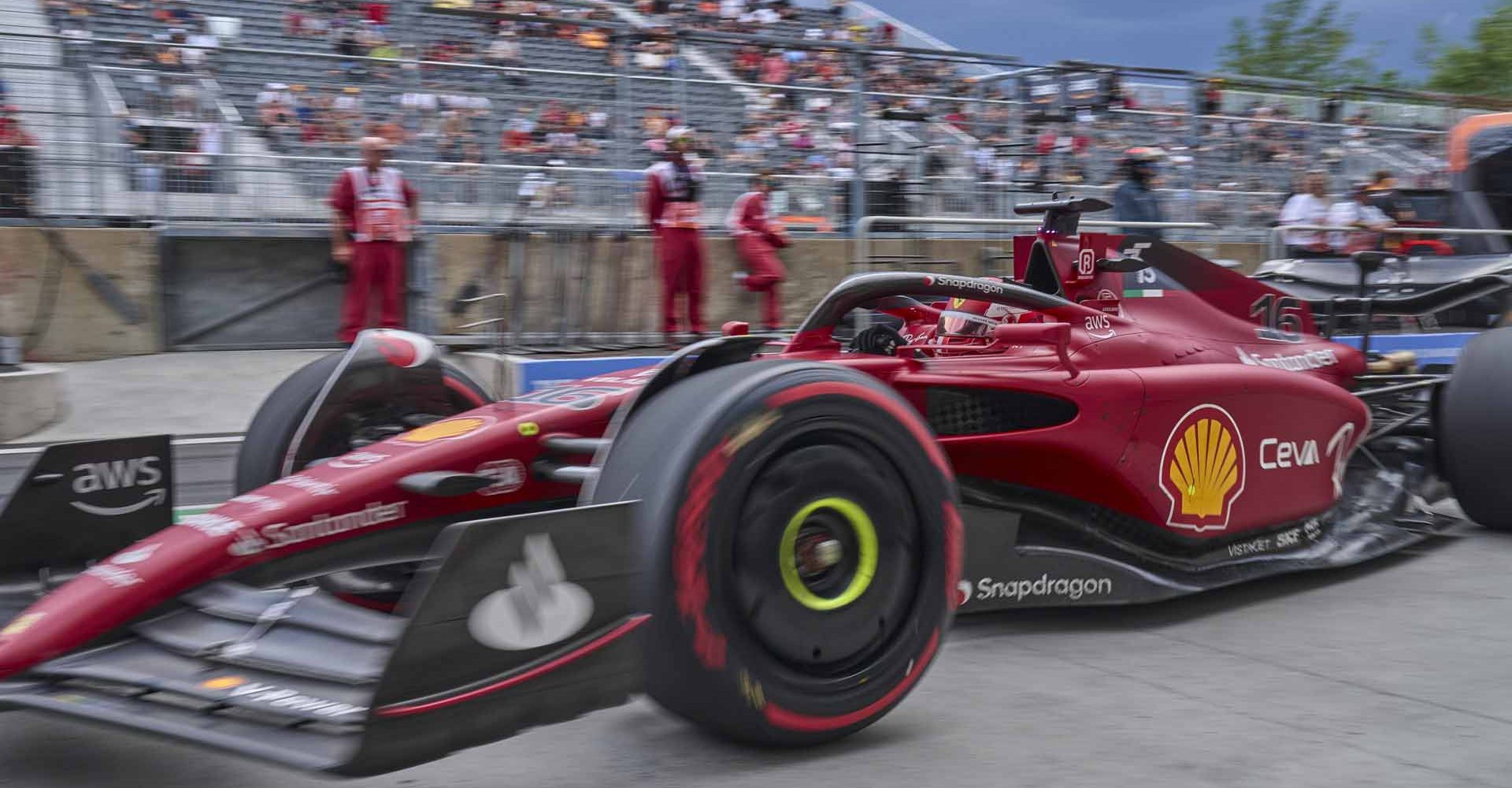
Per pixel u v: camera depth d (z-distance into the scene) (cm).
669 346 935
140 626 249
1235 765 249
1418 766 249
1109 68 1194
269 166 1080
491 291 1033
